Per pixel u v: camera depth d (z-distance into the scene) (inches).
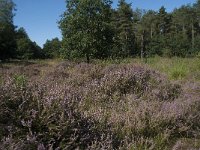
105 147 170.9
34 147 149.9
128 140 191.0
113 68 385.4
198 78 479.2
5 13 2583.7
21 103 171.8
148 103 255.4
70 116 169.5
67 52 697.0
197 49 2546.8
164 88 319.9
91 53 679.1
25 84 195.9
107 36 698.8
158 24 3996.1
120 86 303.3
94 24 679.7
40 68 592.1
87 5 679.7
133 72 339.3
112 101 269.7
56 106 173.9
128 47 2640.3
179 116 231.5
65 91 212.2
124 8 2977.4
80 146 166.4
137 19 3590.1
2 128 155.3
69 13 695.1
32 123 161.6
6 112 165.6
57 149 153.3
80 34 676.7
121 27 2925.7
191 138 217.8
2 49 2017.7
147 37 3722.9
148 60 827.4
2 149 138.6
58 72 403.9
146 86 316.8
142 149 184.4
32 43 3521.2
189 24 4005.9
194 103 268.8
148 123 215.9
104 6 690.2
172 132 216.8
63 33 699.4
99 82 308.2
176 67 576.7
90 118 191.5
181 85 376.2
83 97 251.4
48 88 212.4
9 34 2085.4
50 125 162.9
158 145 196.5
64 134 164.6
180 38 2918.3
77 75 356.2
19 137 154.1
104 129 189.6
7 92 175.5
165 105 253.0
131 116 219.9
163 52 2568.9
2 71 467.2
